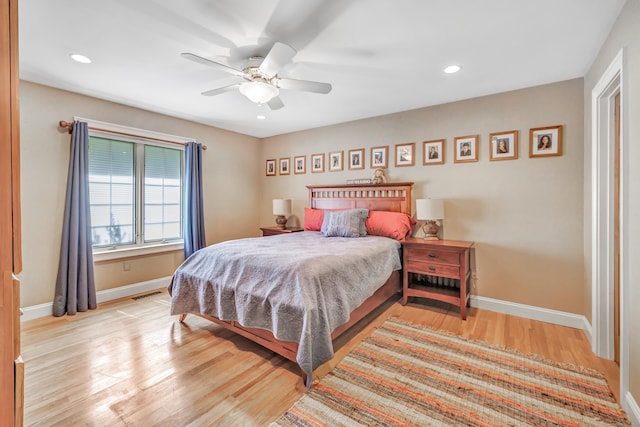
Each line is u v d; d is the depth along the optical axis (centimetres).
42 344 240
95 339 249
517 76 270
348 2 169
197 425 155
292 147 488
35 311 290
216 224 460
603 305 222
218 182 461
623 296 168
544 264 290
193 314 295
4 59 79
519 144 300
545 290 290
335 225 359
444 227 345
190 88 300
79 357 221
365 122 406
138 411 165
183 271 273
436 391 183
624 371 167
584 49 222
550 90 284
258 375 200
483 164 320
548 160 286
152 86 294
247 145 508
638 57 154
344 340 250
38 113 289
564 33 200
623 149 168
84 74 267
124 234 363
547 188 287
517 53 228
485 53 229
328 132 445
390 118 385
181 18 184
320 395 179
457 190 336
